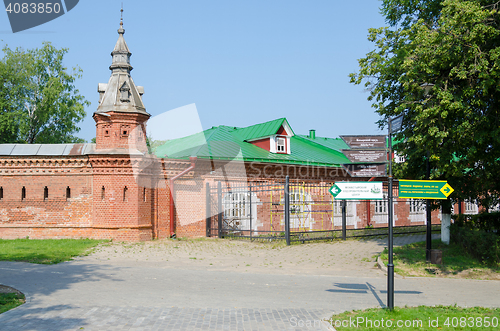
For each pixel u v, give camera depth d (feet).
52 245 54.95
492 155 44.34
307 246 59.72
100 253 50.21
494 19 39.24
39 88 127.65
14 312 24.16
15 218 62.34
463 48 39.58
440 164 42.39
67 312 24.38
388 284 26.04
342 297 30.19
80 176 62.59
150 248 55.26
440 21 41.63
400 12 57.88
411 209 102.83
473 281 38.65
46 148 63.82
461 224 59.41
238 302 27.99
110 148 61.62
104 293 29.71
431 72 40.86
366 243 62.85
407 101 45.19
